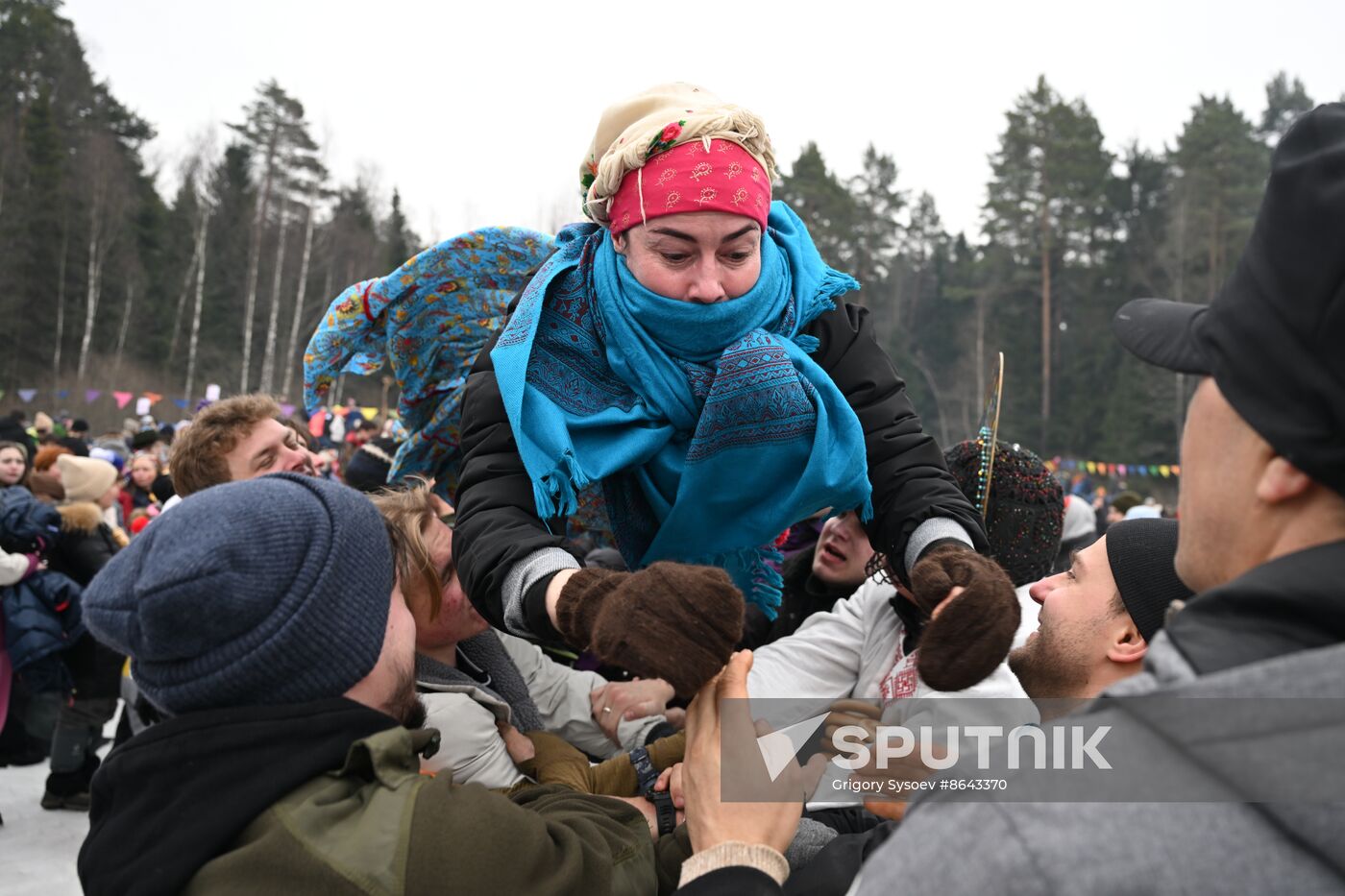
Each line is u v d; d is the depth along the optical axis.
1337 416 0.79
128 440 13.29
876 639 1.86
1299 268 0.81
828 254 44.94
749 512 1.55
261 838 1.17
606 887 1.34
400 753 1.27
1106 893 0.73
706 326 1.49
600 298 1.54
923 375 51.31
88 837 1.28
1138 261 45.97
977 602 1.18
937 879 0.78
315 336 1.98
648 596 1.11
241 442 2.53
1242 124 42.94
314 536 1.26
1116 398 38.41
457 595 1.91
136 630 1.22
